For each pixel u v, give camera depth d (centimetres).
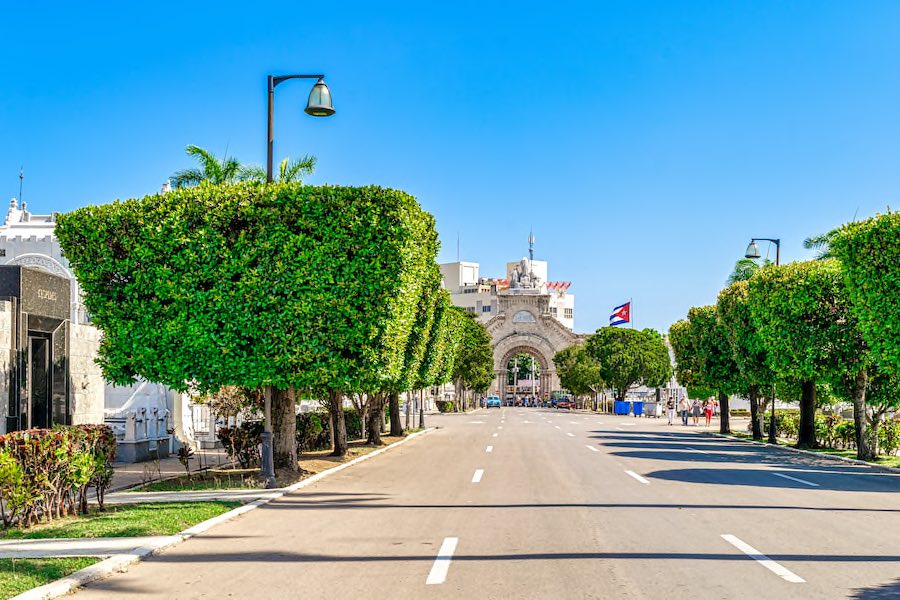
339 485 2061
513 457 2888
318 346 1969
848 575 991
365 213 1988
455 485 2016
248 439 2359
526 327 13400
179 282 1936
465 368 9619
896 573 1002
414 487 1994
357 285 1980
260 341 1961
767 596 889
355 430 4066
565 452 3133
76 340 2617
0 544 1188
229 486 1962
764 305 3381
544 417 7950
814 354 3150
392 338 2109
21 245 4278
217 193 1969
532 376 16588
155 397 3206
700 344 4753
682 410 6234
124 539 1222
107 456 1617
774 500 1720
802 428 3650
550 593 905
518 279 13625
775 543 1207
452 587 938
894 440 3177
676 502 1680
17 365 2130
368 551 1166
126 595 920
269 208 1967
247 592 930
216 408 2784
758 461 2852
